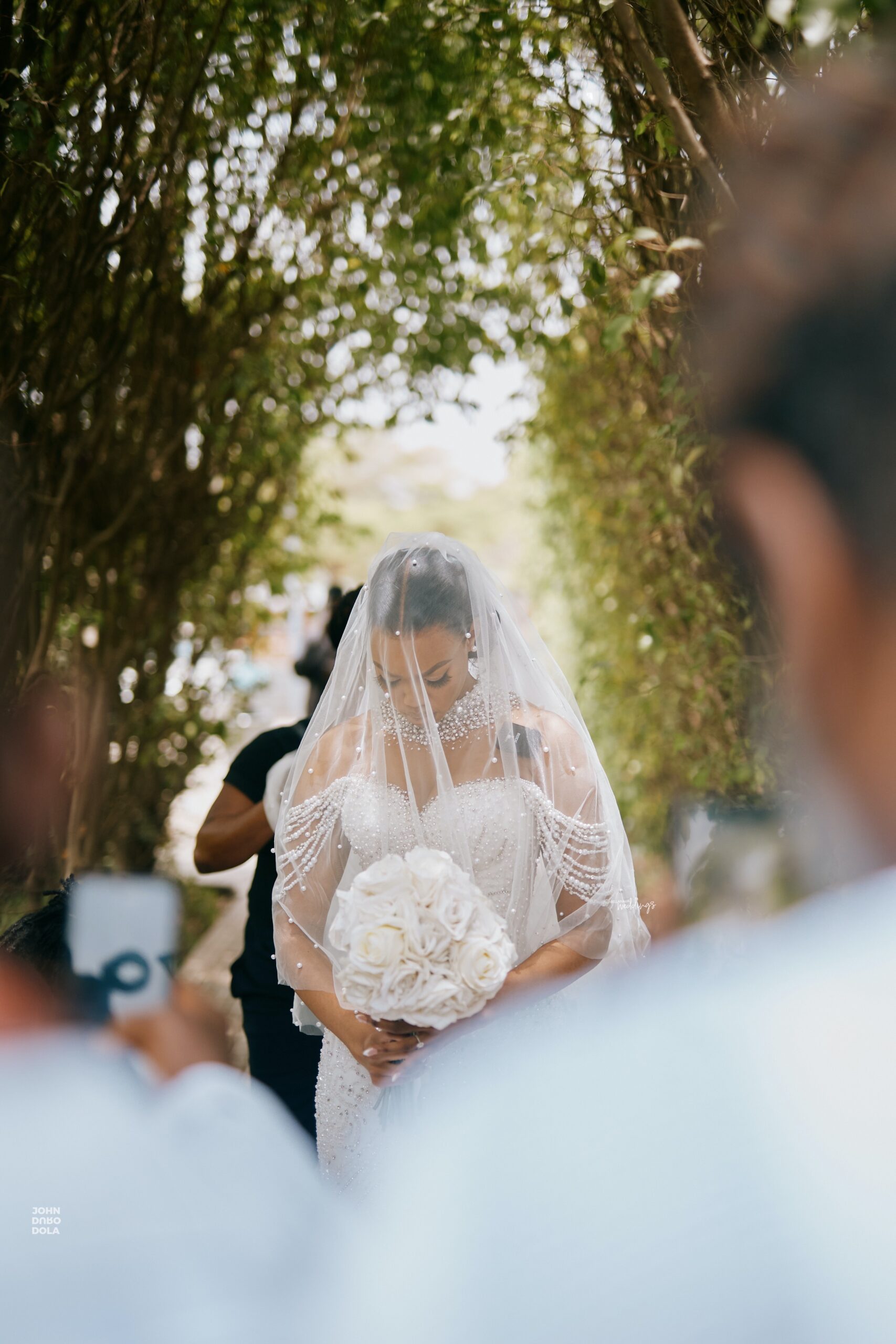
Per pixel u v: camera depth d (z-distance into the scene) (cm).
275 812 297
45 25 301
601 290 370
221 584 657
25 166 297
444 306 560
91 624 504
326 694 269
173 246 448
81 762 494
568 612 859
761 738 323
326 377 594
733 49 254
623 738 623
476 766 249
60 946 131
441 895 214
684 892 361
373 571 258
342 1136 240
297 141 462
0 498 357
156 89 385
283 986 297
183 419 496
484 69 376
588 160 358
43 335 342
